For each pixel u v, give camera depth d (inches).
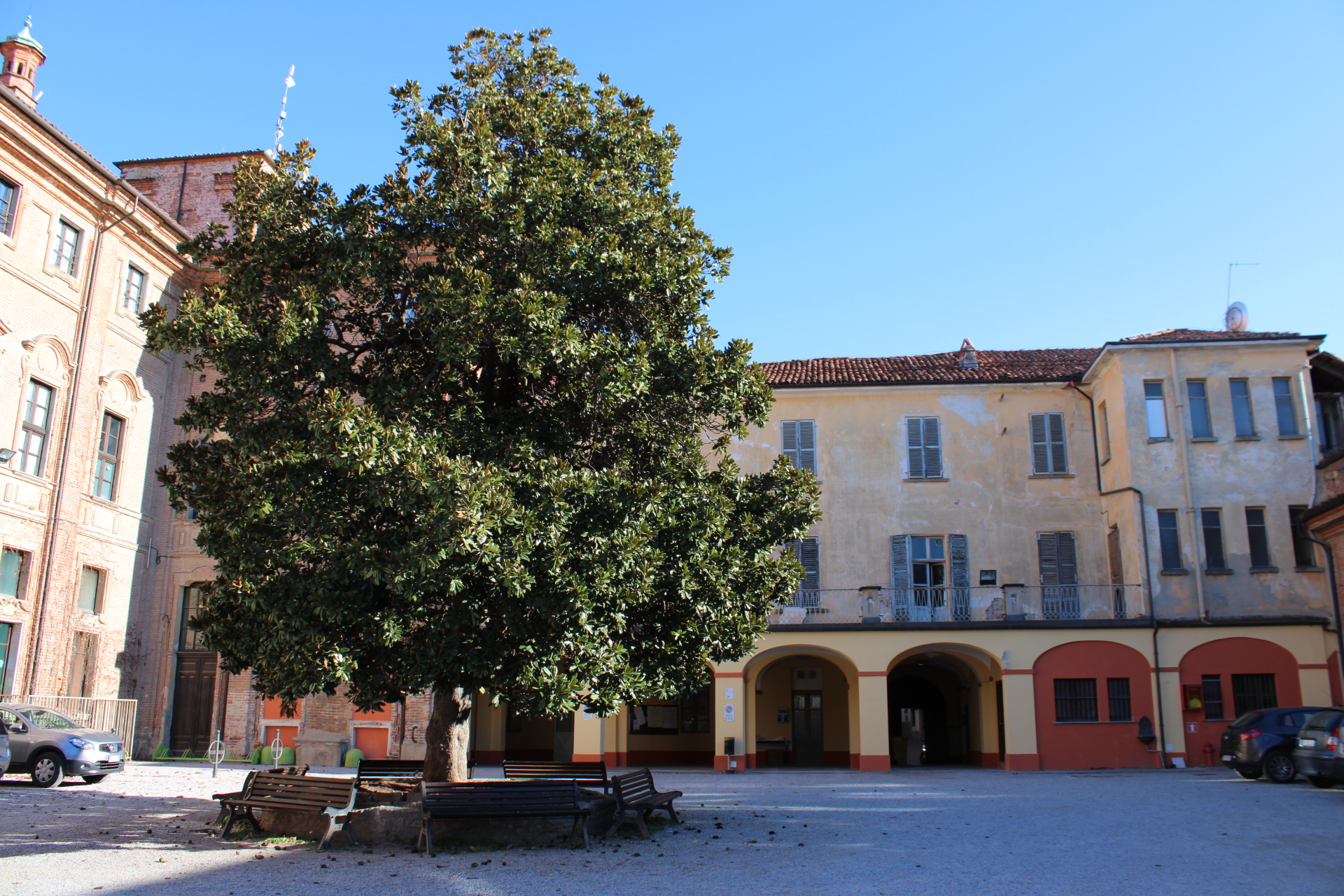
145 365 1031.0
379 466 399.5
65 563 906.1
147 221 1005.8
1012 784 814.5
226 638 484.4
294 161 510.9
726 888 360.2
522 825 466.9
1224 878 374.0
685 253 536.4
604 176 514.0
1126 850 445.4
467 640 435.2
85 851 425.7
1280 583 1007.6
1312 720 719.1
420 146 487.5
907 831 517.3
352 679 436.8
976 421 1145.4
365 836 456.4
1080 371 1162.6
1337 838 471.5
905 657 1042.1
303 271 484.7
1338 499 898.7
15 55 1047.6
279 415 454.0
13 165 850.1
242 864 400.8
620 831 506.0
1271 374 1052.5
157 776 818.8
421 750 994.7
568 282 487.8
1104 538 1104.8
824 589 1109.1
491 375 512.4
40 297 882.8
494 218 470.3
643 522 461.4
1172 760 962.7
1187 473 1031.0
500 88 552.7
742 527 532.7
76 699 895.7
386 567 399.2
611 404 475.2
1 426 839.7
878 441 1145.4
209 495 461.4
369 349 509.4
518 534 415.8
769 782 872.3
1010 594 1026.7
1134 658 987.9
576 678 439.2
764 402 558.6
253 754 1007.6
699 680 546.0
